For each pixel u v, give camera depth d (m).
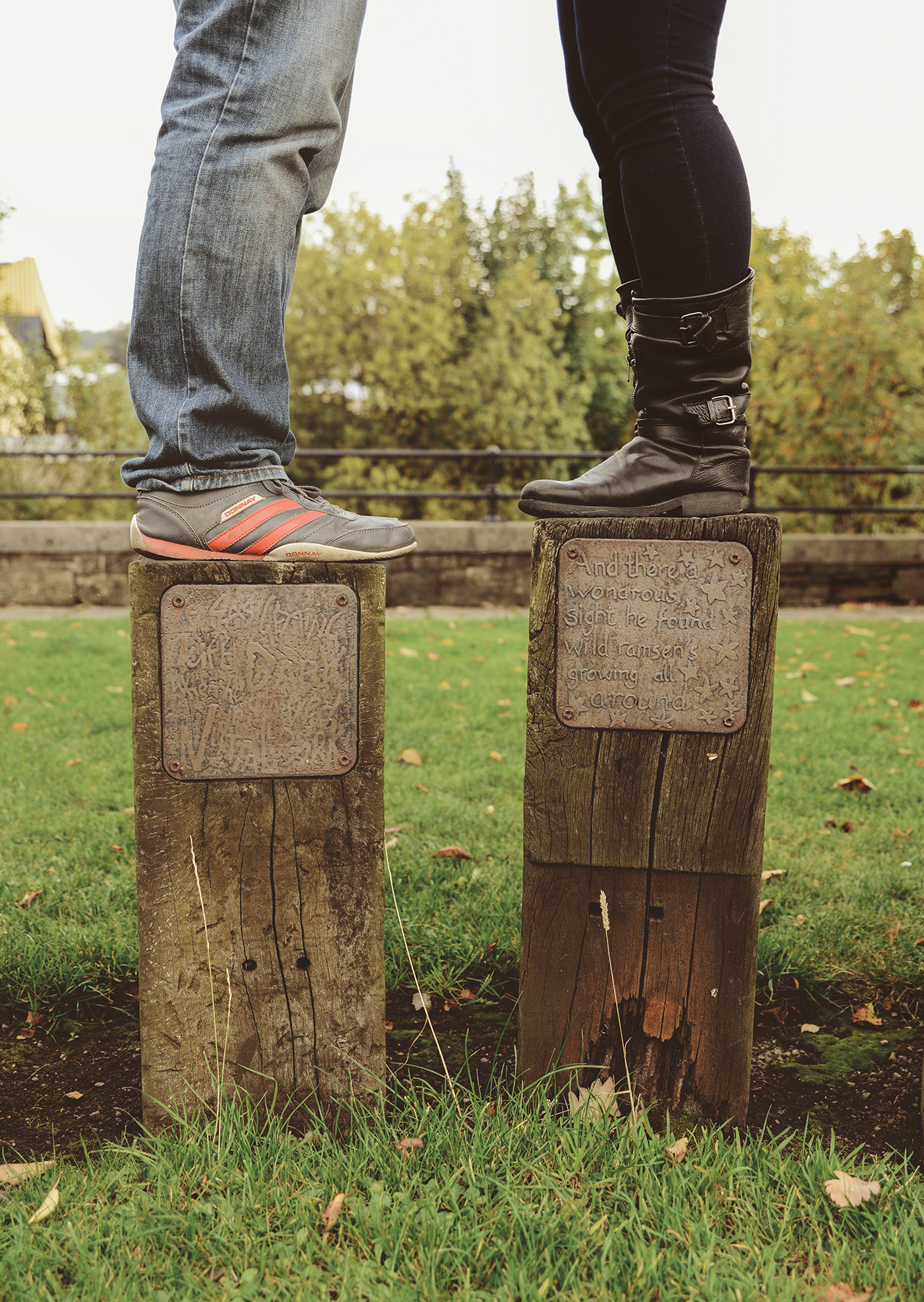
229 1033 1.56
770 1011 2.07
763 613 1.51
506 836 3.01
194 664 1.47
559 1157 1.46
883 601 8.66
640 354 1.59
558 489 1.56
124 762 3.71
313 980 1.57
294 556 1.46
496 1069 1.85
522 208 22.41
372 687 1.51
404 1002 2.12
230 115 1.41
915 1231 1.30
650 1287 1.23
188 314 1.42
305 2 1.44
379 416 17.56
